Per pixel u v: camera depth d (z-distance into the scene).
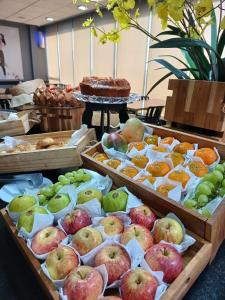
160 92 3.75
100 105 1.09
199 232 0.48
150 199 0.57
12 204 0.57
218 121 0.76
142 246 0.45
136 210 0.53
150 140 0.85
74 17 4.92
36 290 0.46
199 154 0.71
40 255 0.46
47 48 6.23
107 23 4.27
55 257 0.43
